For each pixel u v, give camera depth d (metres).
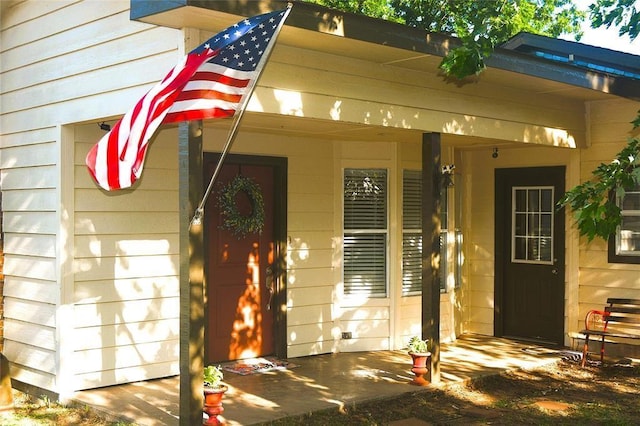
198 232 5.46
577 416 6.82
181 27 5.57
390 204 9.33
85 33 6.77
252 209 8.50
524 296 10.44
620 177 4.73
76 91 6.88
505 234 10.59
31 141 7.48
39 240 7.33
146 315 7.48
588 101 9.56
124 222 7.33
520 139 8.53
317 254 9.05
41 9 7.37
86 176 7.13
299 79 6.20
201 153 5.49
